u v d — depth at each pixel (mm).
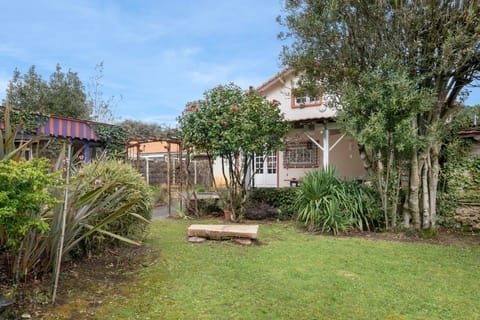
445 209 6836
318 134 12469
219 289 3402
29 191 2645
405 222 6473
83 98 19031
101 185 3844
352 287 3482
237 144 7512
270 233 6492
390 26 5852
